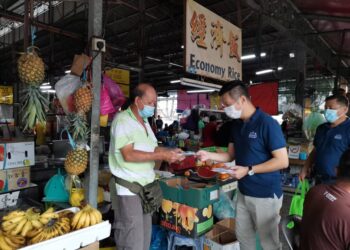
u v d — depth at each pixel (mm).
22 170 2812
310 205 1268
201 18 3600
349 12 6145
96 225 1759
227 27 4211
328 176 2729
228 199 3143
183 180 2893
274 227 2064
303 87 7910
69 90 2193
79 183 2424
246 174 1970
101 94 2357
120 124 1938
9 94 10172
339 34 7777
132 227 1948
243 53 10078
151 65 12469
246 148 2076
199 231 2506
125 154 1900
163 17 7590
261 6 5113
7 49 11383
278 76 10062
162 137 6625
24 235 1573
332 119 2742
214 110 6062
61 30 6023
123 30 8453
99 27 2332
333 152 2693
